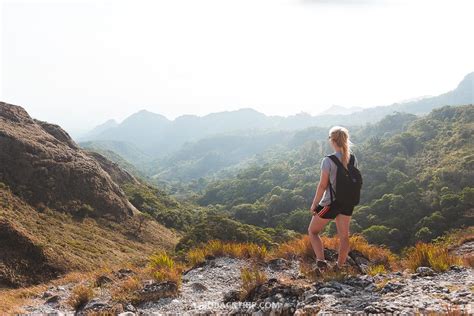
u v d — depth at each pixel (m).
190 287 7.93
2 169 60.28
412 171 109.06
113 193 74.56
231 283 8.13
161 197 123.12
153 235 72.56
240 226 52.22
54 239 48.44
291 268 8.44
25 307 10.15
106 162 123.75
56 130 85.31
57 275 38.56
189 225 102.44
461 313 3.50
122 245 61.28
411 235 66.00
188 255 11.41
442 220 63.25
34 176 63.00
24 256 38.91
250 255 10.15
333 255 8.27
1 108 75.75
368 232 66.94
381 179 105.81
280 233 70.25
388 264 8.19
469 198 65.12
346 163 5.30
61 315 7.69
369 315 3.95
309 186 120.31
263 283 5.81
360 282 5.36
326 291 5.04
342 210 5.41
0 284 34.72
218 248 10.73
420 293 4.63
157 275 8.12
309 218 97.50
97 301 7.68
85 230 60.78
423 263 6.55
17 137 66.25
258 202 129.50
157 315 6.21
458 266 5.93
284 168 171.25
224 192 169.50
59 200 63.53
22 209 55.59
